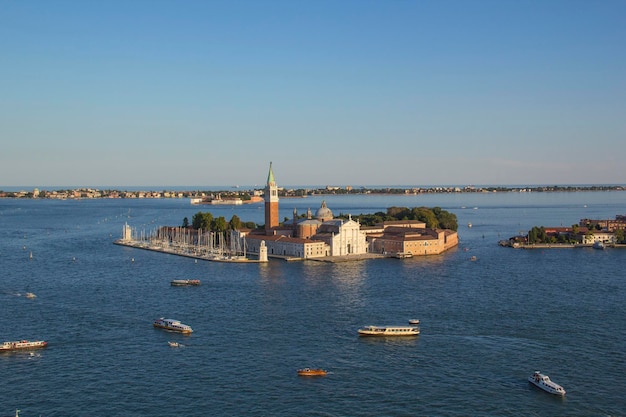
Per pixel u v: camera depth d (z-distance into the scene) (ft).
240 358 612.29
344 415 483.10
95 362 603.26
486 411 490.90
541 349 638.53
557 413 487.61
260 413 487.20
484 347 645.92
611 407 497.87
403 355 620.49
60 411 492.13
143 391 530.27
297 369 581.12
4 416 483.10
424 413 486.79
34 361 606.55
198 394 523.70
